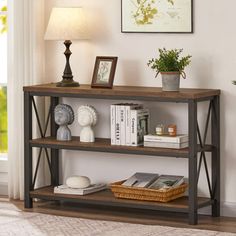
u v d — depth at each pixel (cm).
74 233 509
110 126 592
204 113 558
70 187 575
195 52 559
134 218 553
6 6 646
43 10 607
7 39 614
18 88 609
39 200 611
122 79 586
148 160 581
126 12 578
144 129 557
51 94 569
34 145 581
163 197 538
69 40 578
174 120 570
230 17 547
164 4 564
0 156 650
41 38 606
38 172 609
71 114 578
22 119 611
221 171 558
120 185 554
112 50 589
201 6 554
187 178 570
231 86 550
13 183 621
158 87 572
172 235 500
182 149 532
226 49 550
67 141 577
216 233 505
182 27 560
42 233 511
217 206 555
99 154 598
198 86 560
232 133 552
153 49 574
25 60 605
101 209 582
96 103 596
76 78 604
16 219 548
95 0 591
